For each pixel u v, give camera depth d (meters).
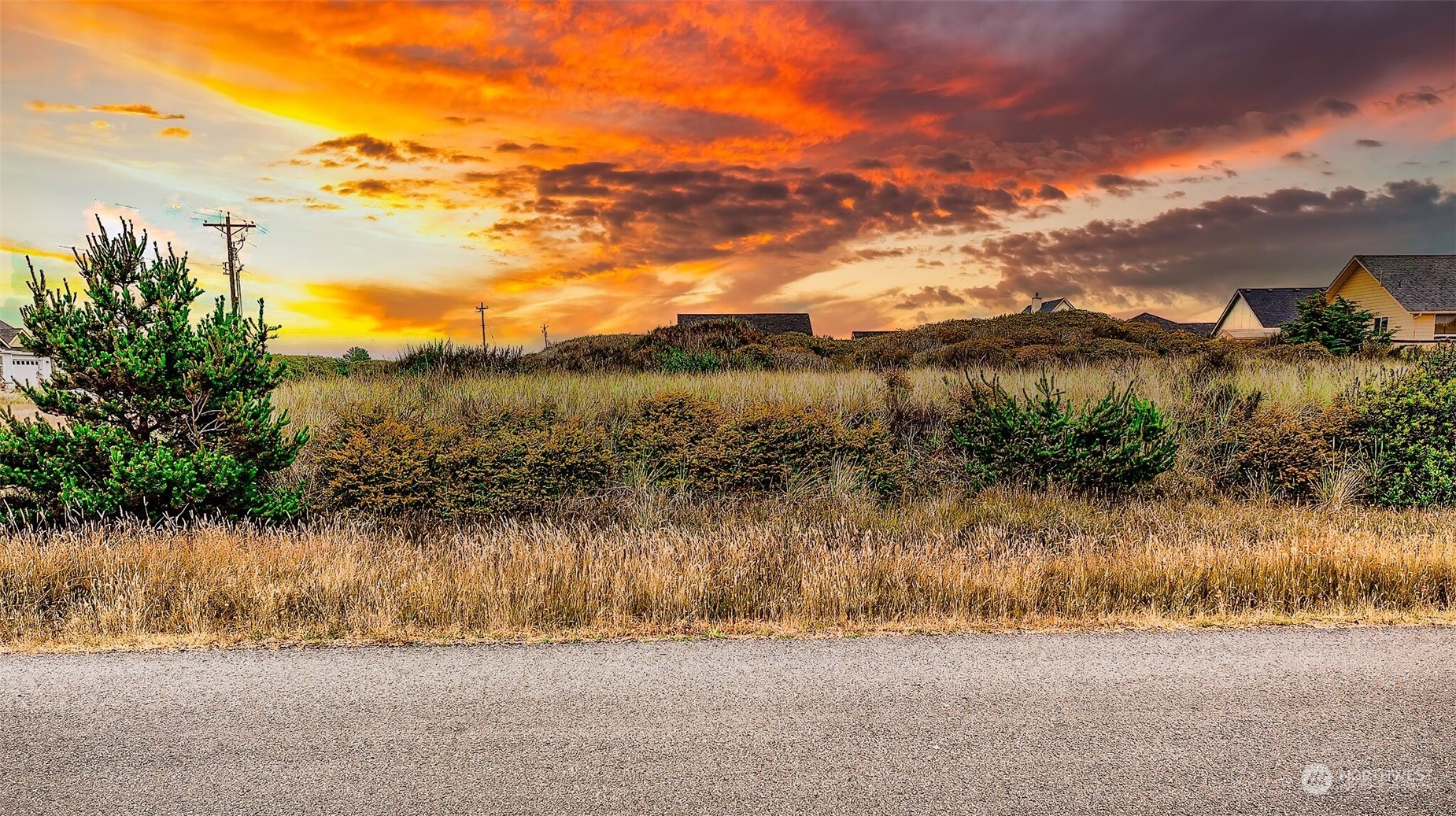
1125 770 3.14
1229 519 7.79
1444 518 7.91
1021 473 9.10
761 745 3.35
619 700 3.82
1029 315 32.16
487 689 3.95
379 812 2.87
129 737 3.43
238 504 7.39
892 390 11.84
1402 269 35.06
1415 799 2.94
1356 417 9.27
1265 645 4.55
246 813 2.86
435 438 8.56
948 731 3.47
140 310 7.47
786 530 7.37
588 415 10.64
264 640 4.67
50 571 5.46
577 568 5.79
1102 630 4.88
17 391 7.18
